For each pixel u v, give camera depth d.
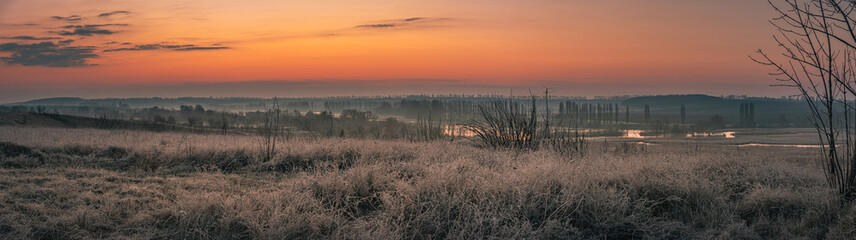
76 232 4.41
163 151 9.27
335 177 6.10
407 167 7.21
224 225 4.57
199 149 9.42
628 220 4.79
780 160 8.92
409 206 4.93
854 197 5.70
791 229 4.80
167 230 4.53
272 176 7.78
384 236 4.15
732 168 7.68
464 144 12.96
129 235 4.39
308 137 12.97
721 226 4.90
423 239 4.41
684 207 5.49
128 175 7.32
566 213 4.97
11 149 8.99
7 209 4.88
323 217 4.61
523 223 4.51
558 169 6.28
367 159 8.76
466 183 5.60
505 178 5.75
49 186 6.10
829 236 4.56
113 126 25.55
